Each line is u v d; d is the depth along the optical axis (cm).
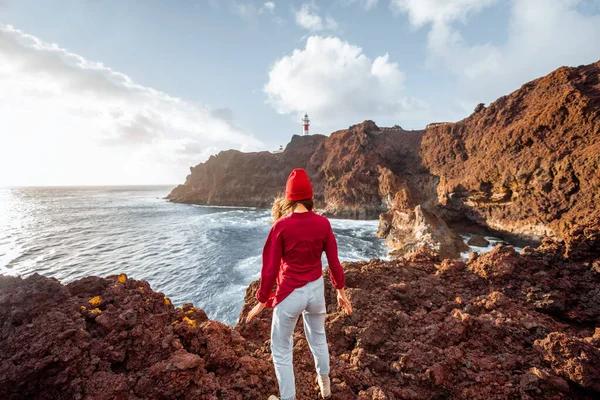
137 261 1944
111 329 275
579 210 1897
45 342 229
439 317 397
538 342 322
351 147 4747
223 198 6575
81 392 220
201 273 1672
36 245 2461
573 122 2127
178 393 231
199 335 308
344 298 217
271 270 191
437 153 3866
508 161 2436
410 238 2166
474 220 2812
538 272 532
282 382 201
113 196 12025
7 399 206
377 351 336
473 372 294
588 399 266
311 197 207
